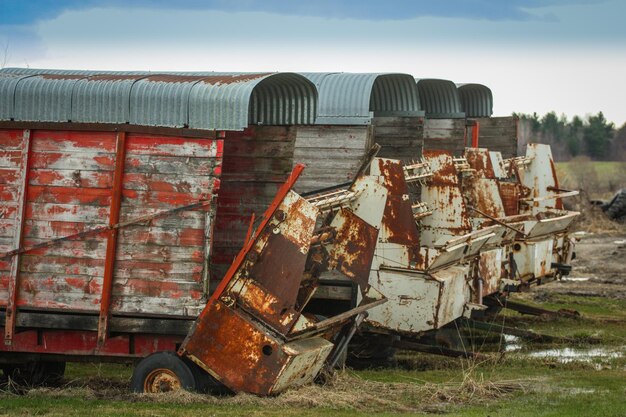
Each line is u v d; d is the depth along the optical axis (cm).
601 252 3173
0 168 1052
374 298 1147
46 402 959
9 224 1049
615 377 1220
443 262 1348
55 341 1059
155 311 1021
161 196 1026
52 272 1041
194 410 907
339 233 1097
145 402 952
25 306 1044
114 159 1034
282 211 980
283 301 970
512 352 1462
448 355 1352
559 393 1078
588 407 984
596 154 11306
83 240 1036
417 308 1305
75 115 1040
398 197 1323
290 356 957
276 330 968
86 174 1038
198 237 1018
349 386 1070
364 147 1402
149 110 1027
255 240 980
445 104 2048
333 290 1333
